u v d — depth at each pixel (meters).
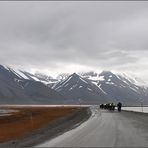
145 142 23.64
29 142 25.16
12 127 47.97
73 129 36.28
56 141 25.02
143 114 70.75
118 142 23.69
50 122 54.75
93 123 45.59
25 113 106.25
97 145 22.09
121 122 47.09
